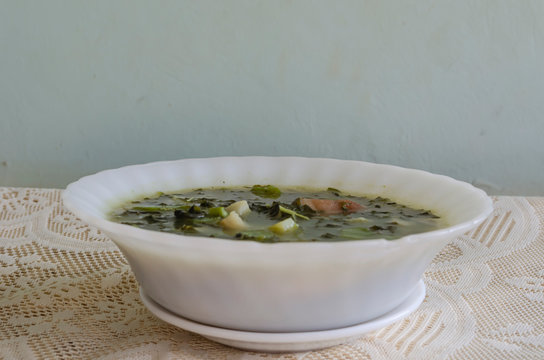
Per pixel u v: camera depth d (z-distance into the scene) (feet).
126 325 3.67
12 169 6.97
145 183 4.42
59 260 4.54
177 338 3.46
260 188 4.56
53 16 6.61
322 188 4.67
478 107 6.77
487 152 6.89
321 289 2.83
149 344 3.34
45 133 6.88
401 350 3.36
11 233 4.88
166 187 4.52
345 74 6.66
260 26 6.55
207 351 3.28
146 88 6.71
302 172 4.76
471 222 2.97
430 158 6.89
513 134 6.84
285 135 6.80
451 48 6.63
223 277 2.79
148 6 6.54
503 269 4.47
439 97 6.73
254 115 6.75
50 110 6.81
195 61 6.63
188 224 3.66
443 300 4.05
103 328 3.63
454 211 3.80
